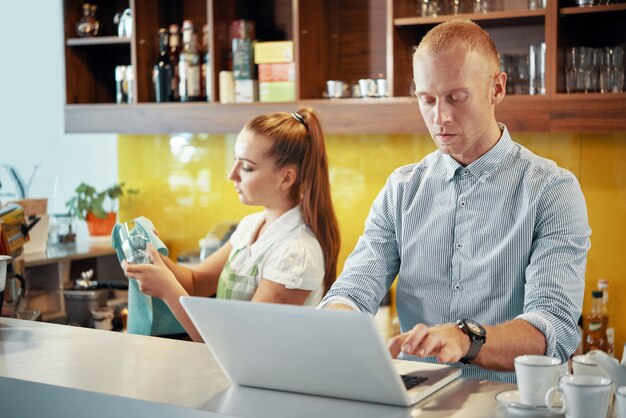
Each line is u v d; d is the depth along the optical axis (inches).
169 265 98.4
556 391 50.5
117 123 147.2
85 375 62.0
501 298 72.5
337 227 93.5
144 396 56.5
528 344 60.8
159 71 144.9
